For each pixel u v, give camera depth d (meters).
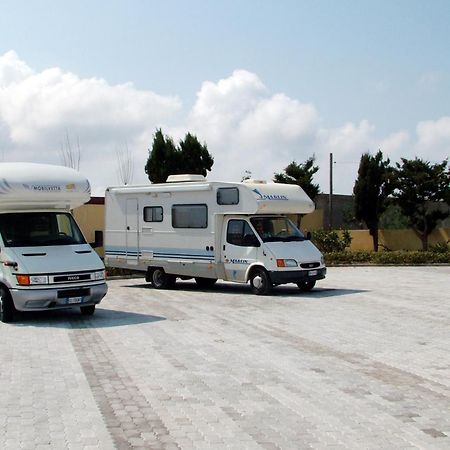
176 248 19.73
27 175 13.81
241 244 18.30
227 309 15.44
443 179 32.38
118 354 10.26
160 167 33.41
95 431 6.58
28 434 6.50
